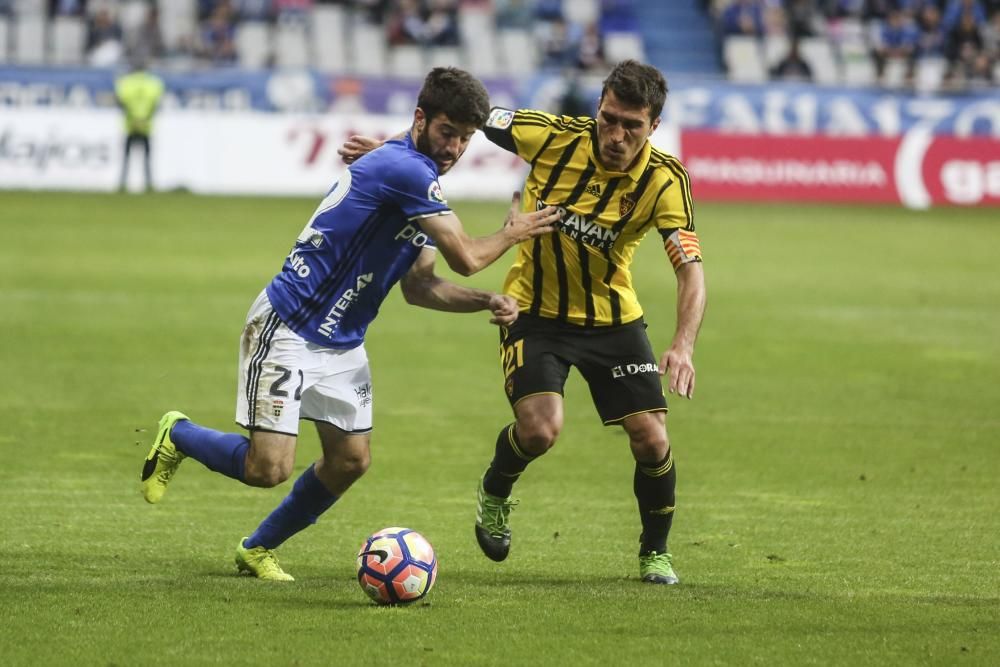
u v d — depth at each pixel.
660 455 21.86
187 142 88.06
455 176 89.50
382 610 19.05
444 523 25.95
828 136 95.44
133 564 22.11
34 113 86.06
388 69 113.81
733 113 96.75
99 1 111.38
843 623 18.70
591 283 22.20
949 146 96.31
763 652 17.25
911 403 39.03
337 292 20.12
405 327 50.34
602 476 30.30
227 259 64.00
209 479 29.02
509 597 20.12
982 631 18.38
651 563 22.03
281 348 20.16
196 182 88.12
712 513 27.11
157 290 55.44
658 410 22.06
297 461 30.91
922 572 22.69
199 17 112.25
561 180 22.14
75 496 27.00
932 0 120.44
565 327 22.31
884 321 53.44
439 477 29.75
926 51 115.44
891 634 18.16
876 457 32.50
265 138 88.94
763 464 31.66
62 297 53.09
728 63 117.62
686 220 21.88
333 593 20.16
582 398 39.41
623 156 21.19
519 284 22.66
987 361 45.84
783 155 95.00
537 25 119.00
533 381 21.94
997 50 115.00
